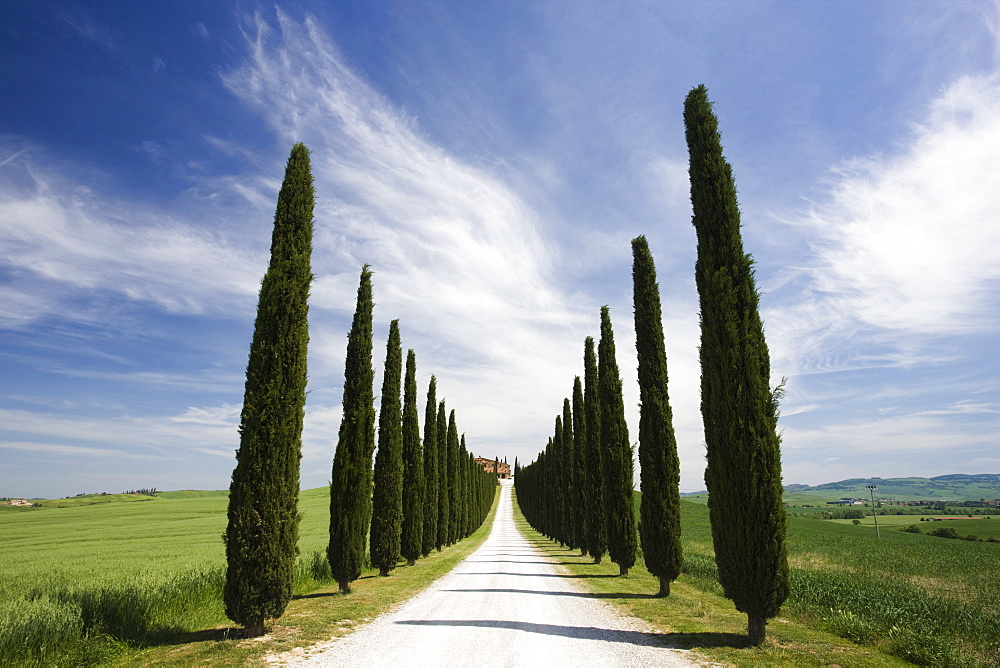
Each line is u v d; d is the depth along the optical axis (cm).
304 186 1148
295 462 1020
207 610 1192
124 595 1073
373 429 1695
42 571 2159
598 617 1144
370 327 1762
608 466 2012
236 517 941
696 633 972
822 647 883
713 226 1073
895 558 2953
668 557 1467
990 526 6156
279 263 1060
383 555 2017
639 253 1717
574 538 3219
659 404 1583
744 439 948
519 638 937
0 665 773
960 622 1174
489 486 9731
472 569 2241
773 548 907
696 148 1129
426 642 902
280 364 1016
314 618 1091
